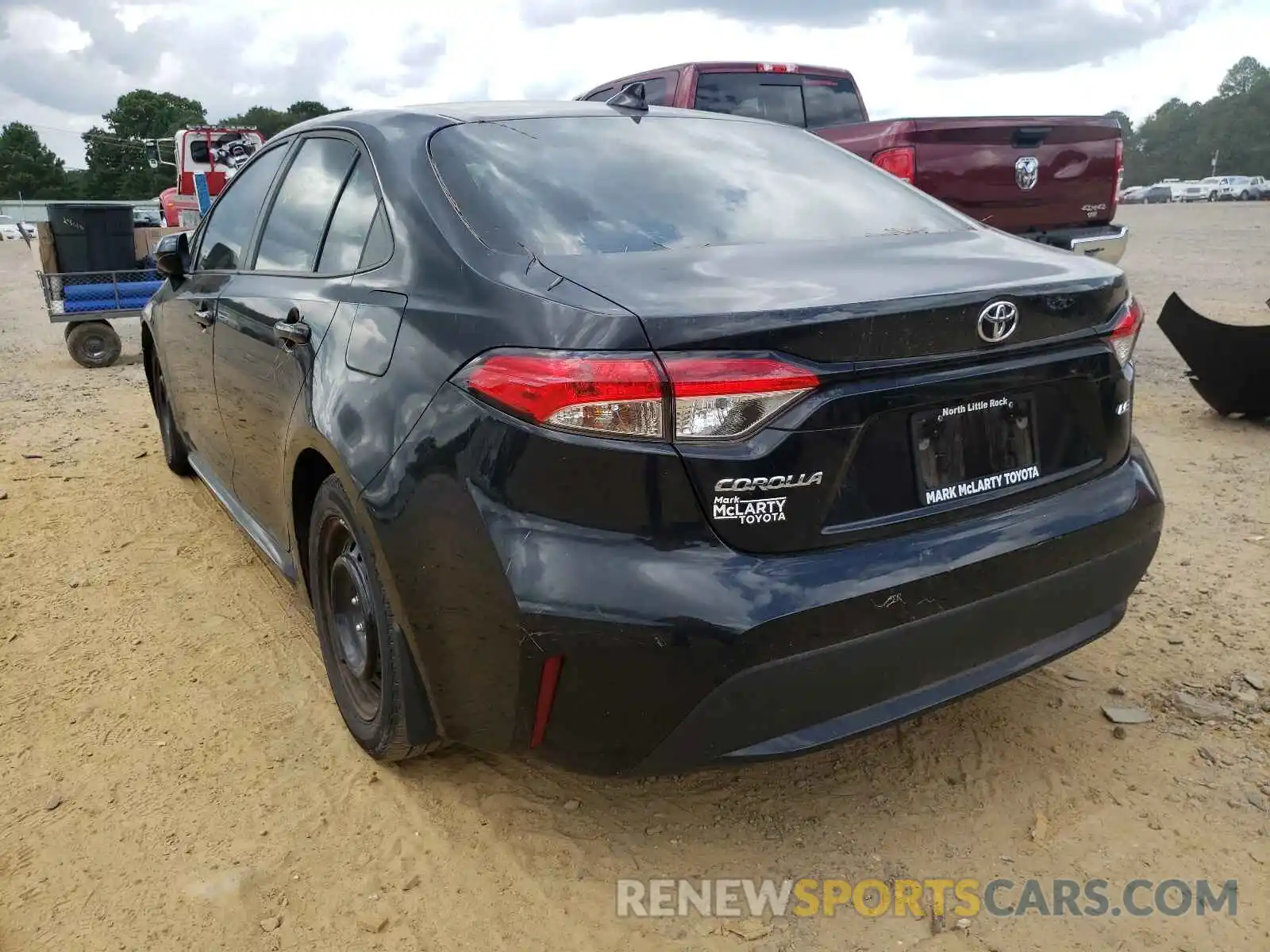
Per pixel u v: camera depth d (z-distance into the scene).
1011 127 7.22
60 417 7.07
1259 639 3.42
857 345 2.09
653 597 2.02
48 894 2.42
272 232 3.53
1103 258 7.90
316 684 3.34
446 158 2.75
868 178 3.29
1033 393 2.43
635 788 2.79
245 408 3.44
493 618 2.16
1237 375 5.72
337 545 2.94
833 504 2.14
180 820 2.67
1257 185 65.69
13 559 4.36
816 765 2.88
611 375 2.00
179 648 3.58
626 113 3.27
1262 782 2.71
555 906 2.37
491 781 2.82
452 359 2.28
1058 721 3.03
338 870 2.49
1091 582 2.54
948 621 2.25
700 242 2.57
